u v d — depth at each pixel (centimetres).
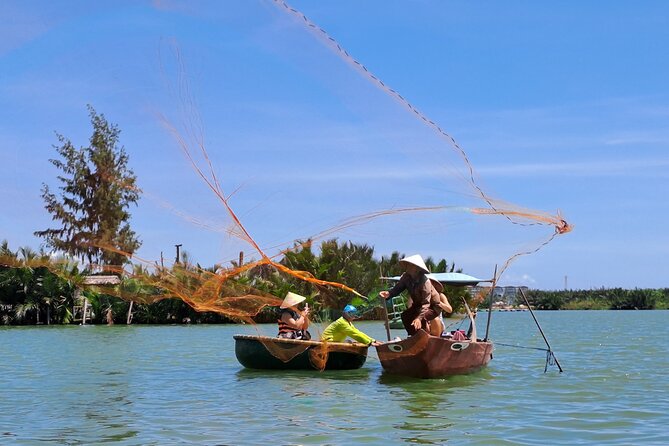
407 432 958
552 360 1914
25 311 4088
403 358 1479
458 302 2334
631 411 1111
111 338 2959
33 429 982
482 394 1288
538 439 915
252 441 905
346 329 1639
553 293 8412
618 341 2753
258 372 1641
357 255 3547
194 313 4297
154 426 1000
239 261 1594
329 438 923
